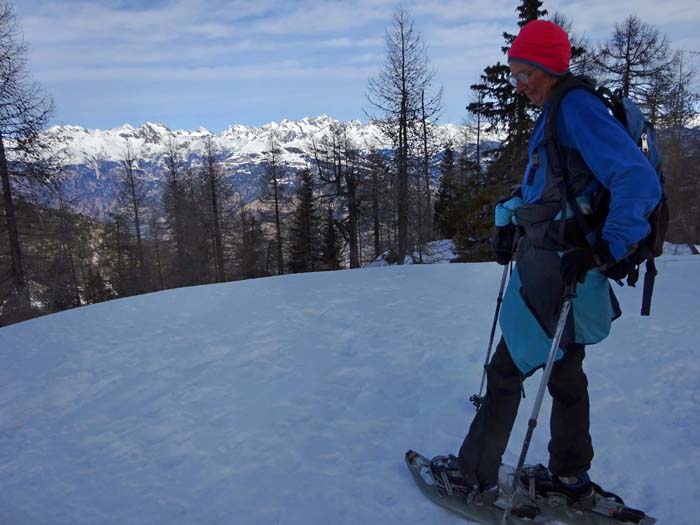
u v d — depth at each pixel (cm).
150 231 3822
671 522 193
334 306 595
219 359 431
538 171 173
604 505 184
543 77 168
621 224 142
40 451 291
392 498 216
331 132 3173
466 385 336
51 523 217
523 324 175
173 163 3891
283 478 240
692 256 870
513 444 254
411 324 495
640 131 159
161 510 221
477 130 3303
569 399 183
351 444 267
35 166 1673
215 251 3653
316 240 3403
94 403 360
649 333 414
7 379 432
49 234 1853
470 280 731
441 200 2655
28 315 1703
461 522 196
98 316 661
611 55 2231
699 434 253
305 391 346
